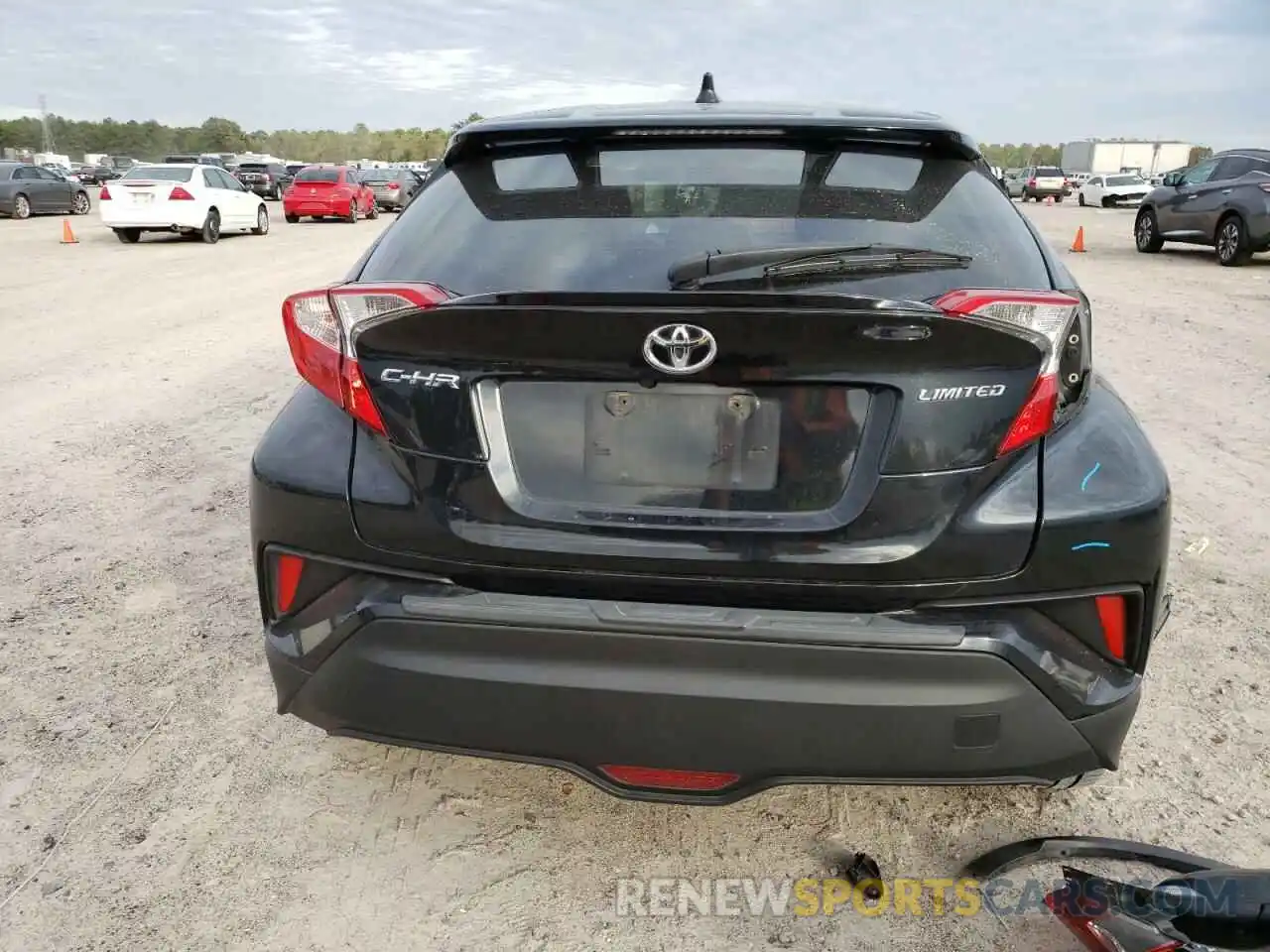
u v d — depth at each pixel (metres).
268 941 2.22
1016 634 1.98
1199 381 7.30
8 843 2.50
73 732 2.96
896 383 1.92
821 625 1.97
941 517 1.95
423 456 2.06
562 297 1.90
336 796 2.71
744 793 2.13
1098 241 20.83
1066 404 2.02
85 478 5.15
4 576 3.97
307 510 2.14
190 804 2.66
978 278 2.11
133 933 2.24
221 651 3.44
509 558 2.04
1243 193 15.01
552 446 2.04
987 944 2.23
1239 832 2.56
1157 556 2.04
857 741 2.01
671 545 1.99
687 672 2.00
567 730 2.07
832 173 2.41
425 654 2.09
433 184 2.60
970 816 2.64
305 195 28.33
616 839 2.56
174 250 18.25
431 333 2.00
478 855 2.50
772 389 1.95
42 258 16.23
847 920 2.30
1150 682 3.26
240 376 7.57
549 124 2.51
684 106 2.74
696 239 2.19
